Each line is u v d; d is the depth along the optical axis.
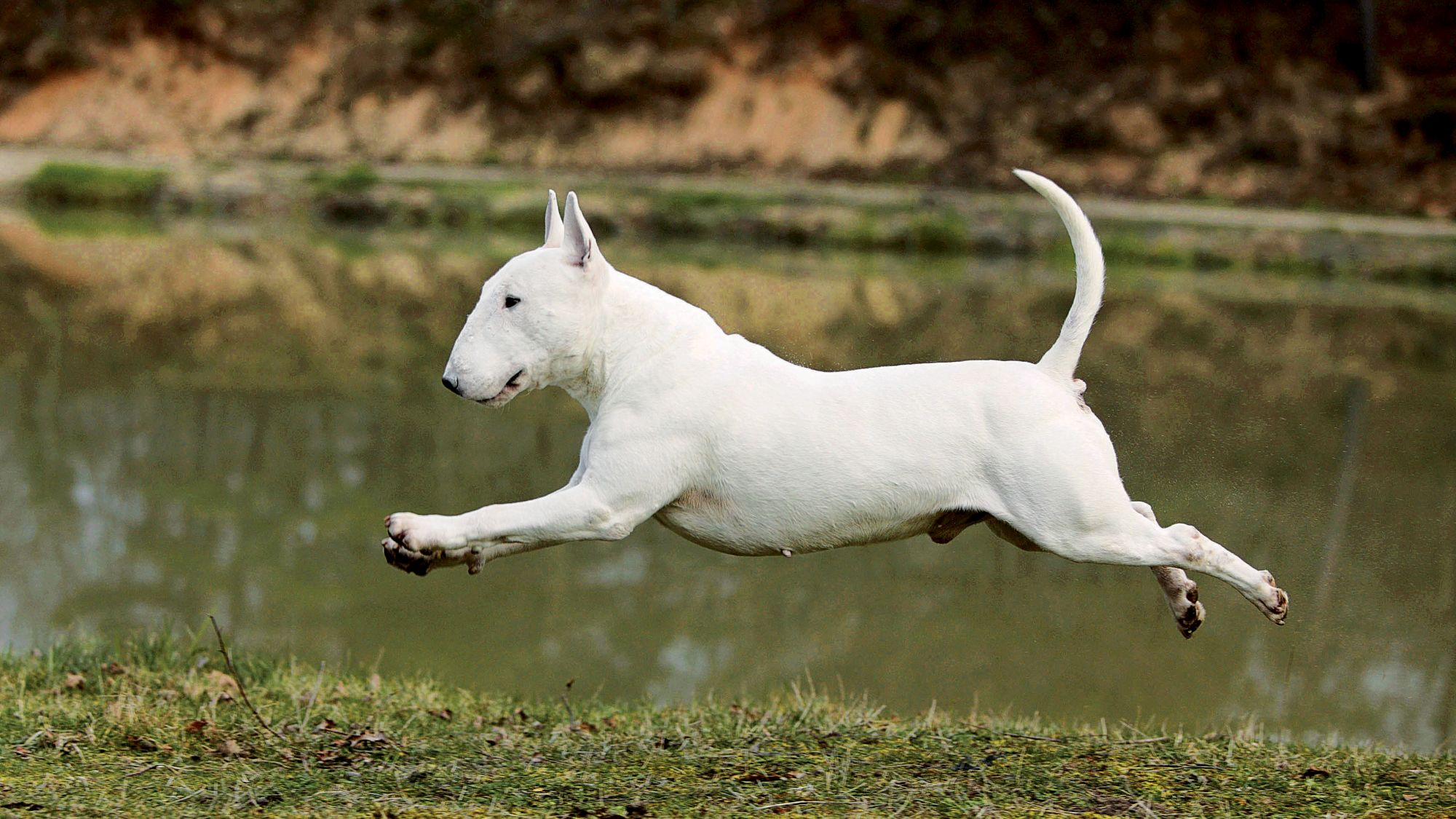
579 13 42.12
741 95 40.72
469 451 13.83
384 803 4.72
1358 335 21.78
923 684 8.45
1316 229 31.16
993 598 10.43
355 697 6.68
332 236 31.50
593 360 5.47
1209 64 38.25
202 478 12.66
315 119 42.00
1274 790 5.05
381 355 18.66
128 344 18.77
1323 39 38.00
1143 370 18.33
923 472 5.25
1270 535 11.26
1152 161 37.28
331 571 10.43
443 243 30.59
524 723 6.35
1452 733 7.52
